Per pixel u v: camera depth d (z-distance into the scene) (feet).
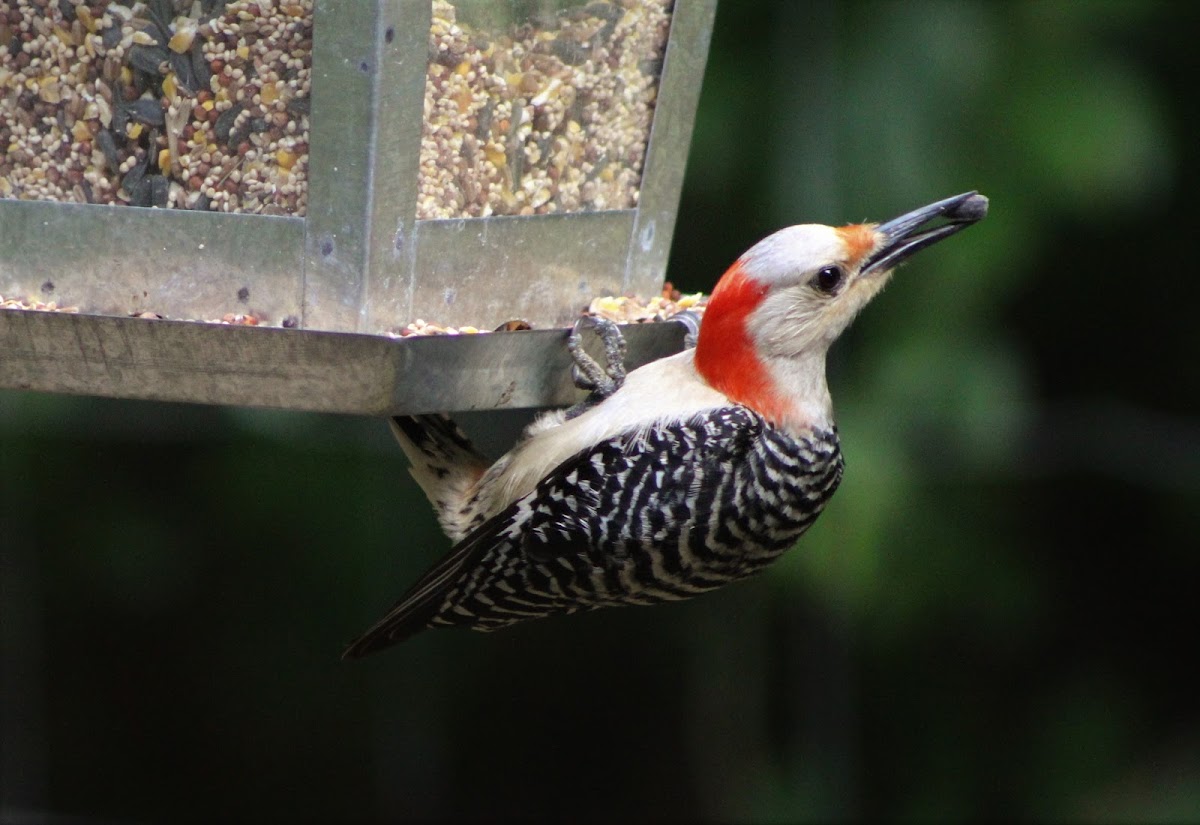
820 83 34.50
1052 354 47.14
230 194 19.62
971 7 34.86
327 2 18.62
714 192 36.29
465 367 19.67
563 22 21.88
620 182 23.68
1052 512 48.14
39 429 42.68
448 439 23.40
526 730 54.13
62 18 19.90
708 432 21.52
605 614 51.83
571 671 54.29
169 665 52.11
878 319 35.06
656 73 23.76
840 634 45.44
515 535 22.00
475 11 20.33
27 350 20.13
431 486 23.57
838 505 33.83
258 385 19.22
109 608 50.16
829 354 35.19
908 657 47.55
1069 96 34.35
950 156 34.32
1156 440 45.73
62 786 51.83
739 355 21.98
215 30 19.26
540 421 22.57
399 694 53.16
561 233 22.58
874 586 35.70
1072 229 43.39
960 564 41.52
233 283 19.81
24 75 20.20
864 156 34.06
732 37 35.50
